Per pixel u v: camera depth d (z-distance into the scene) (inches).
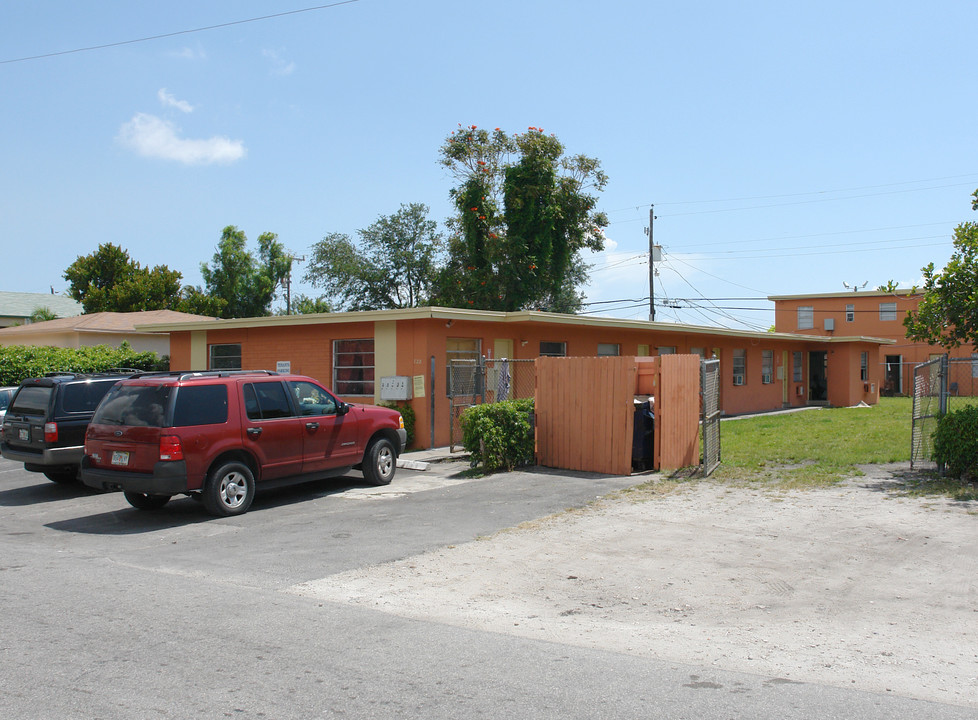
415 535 333.4
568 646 201.5
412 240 1584.6
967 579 251.0
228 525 364.8
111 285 2176.4
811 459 515.5
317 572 277.9
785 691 170.9
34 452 463.5
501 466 512.4
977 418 406.9
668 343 938.7
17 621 221.0
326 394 442.6
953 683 174.7
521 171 1237.7
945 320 417.1
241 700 166.2
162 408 365.7
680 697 167.5
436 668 185.0
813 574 262.5
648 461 502.0
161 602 240.4
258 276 2009.1
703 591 248.5
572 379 511.8
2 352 859.4
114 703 164.7
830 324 1744.6
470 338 673.6
